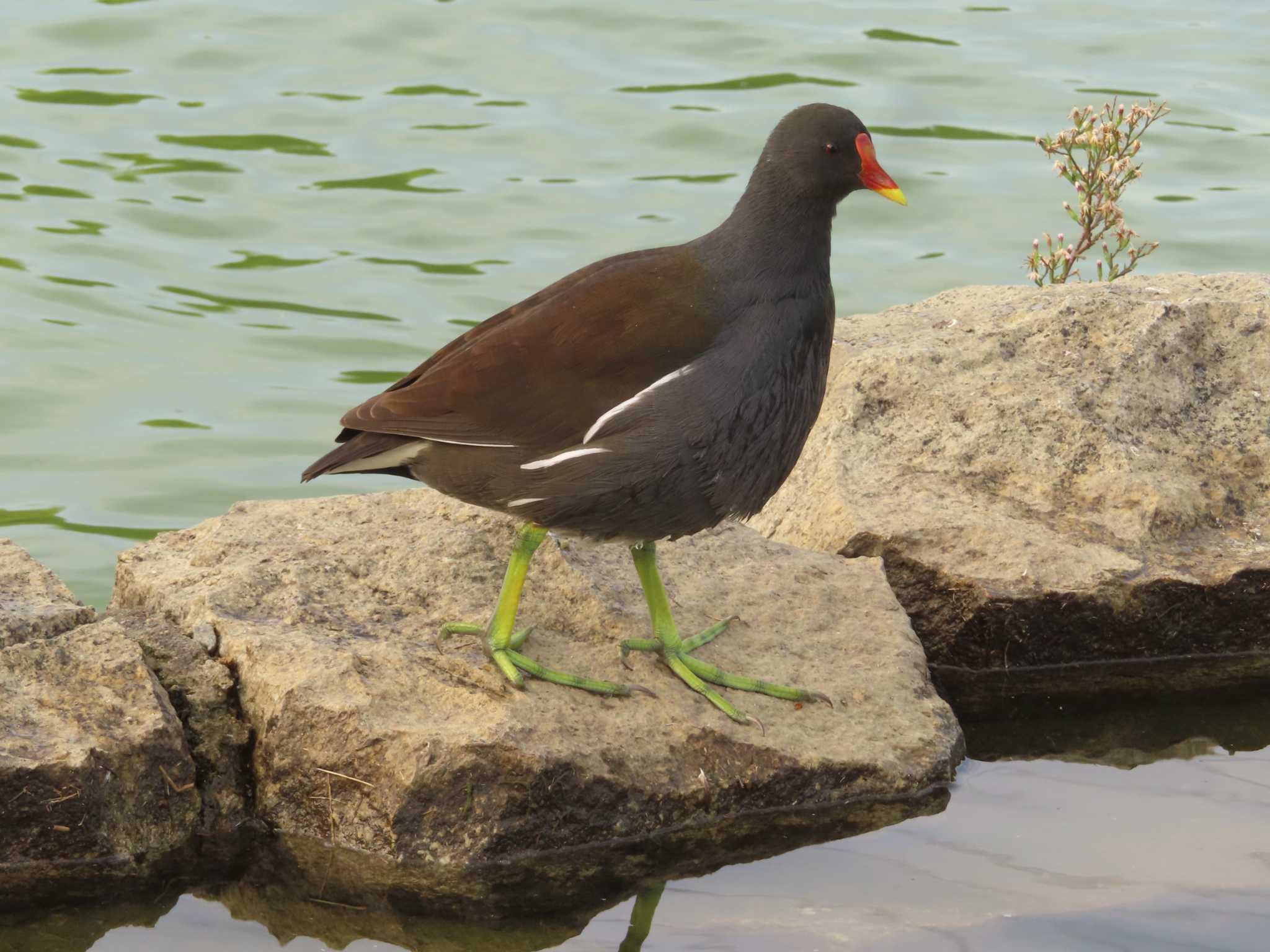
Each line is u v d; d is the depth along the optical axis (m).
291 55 24.36
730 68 24.11
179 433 16.12
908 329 13.80
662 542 11.27
